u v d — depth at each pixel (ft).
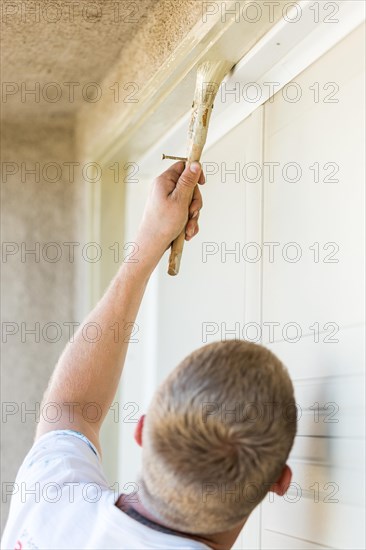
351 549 4.75
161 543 3.75
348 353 4.98
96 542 3.87
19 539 4.16
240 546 6.39
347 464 4.86
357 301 4.94
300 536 5.39
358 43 5.24
